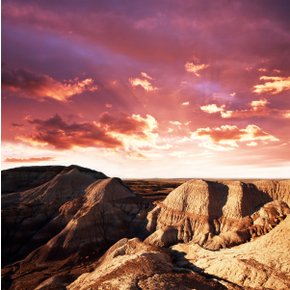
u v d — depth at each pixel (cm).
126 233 7769
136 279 4053
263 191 7112
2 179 11581
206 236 6500
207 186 7525
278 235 4916
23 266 6750
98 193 8675
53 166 12350
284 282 3975
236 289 3944
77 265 6525
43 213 8894
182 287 3912
